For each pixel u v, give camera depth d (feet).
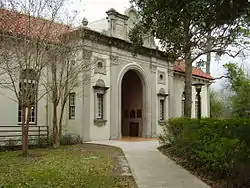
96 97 69.97
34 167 35.19
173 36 29.40
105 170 33.14
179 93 98.63
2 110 60.59
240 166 23.34
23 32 44.19
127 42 77.15
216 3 19.13
